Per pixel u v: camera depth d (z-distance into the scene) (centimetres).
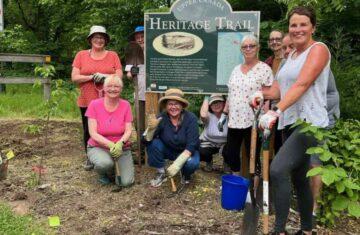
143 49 527
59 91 504
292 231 354
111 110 457
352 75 523
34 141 640
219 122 473
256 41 419
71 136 677
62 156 567
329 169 296
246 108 424
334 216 366
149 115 481
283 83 309
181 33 494
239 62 486
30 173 487
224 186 398
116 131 454
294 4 475
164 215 386
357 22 585
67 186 451
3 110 831
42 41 1499
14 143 622
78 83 509
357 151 341
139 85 542
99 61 508
